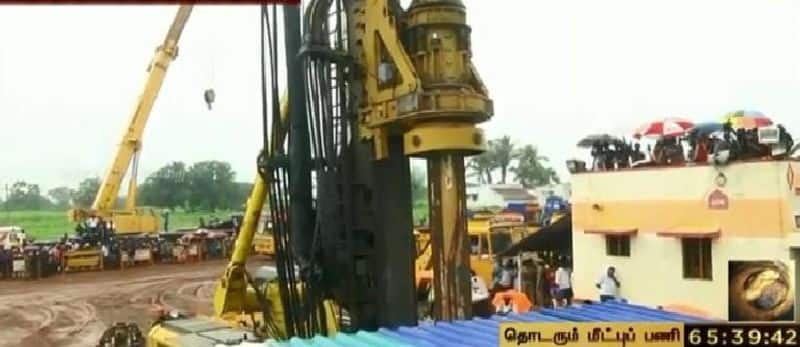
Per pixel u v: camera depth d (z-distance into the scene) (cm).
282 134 1015
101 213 4591
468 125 899
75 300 3089
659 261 1828
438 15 896
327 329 996
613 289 1889
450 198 902
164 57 4641
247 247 1260
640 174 1889
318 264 984
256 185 1246
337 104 991
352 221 1002
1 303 3005
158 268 4353
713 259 1695
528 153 8812
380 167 988
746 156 1652
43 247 4200
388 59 934
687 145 1905
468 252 910
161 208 7925
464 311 895
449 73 891
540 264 2231
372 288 1003
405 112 891
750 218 1627
